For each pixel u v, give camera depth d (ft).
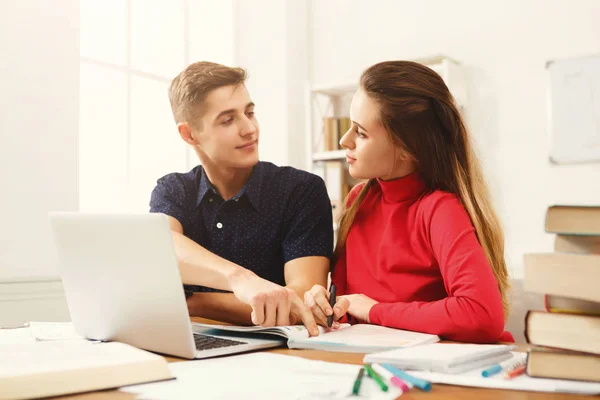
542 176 9.20
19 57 7.22
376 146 3.84
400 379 1.96
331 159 10.64
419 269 3.92
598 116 8.77
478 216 3.93
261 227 4.82
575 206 1.95
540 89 9.27
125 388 2.00
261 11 11.85
